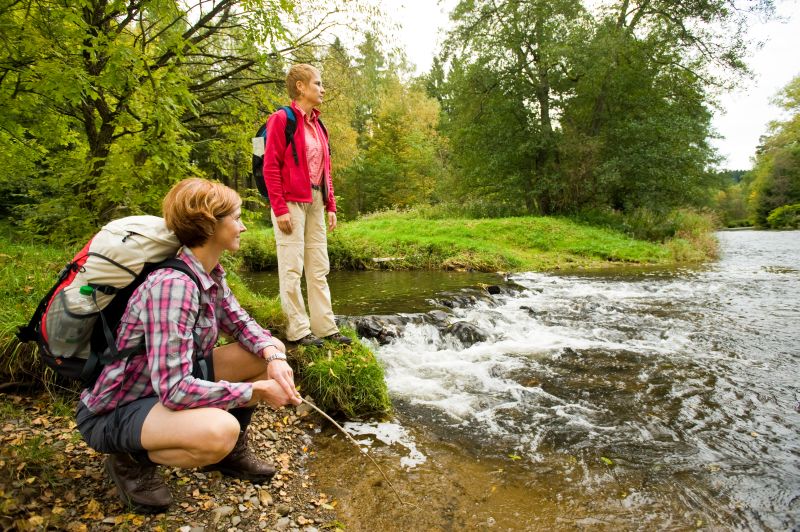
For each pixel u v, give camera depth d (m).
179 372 1.57
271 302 4.16
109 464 1.82
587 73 15.52
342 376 3.13
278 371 1.91
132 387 1.64
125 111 4.85
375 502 2.19
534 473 2.49
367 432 2.92
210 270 1.81
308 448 2.68
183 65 6.41
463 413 3.26
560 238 14.11
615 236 14.80
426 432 2.96
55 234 4.90
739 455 2.69
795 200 37.06
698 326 5.74
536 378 3.96
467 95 18.41
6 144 5.54
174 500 1.97
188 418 1.58
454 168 24.08
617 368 4.20
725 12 14.58
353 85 8.23
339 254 11.02
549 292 8.18
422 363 4.30
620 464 2.59
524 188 18.27
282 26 5.40
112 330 1.61
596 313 6.50
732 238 22.70
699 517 2.13
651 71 16.36
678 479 2.44
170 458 1.64
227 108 7.35
